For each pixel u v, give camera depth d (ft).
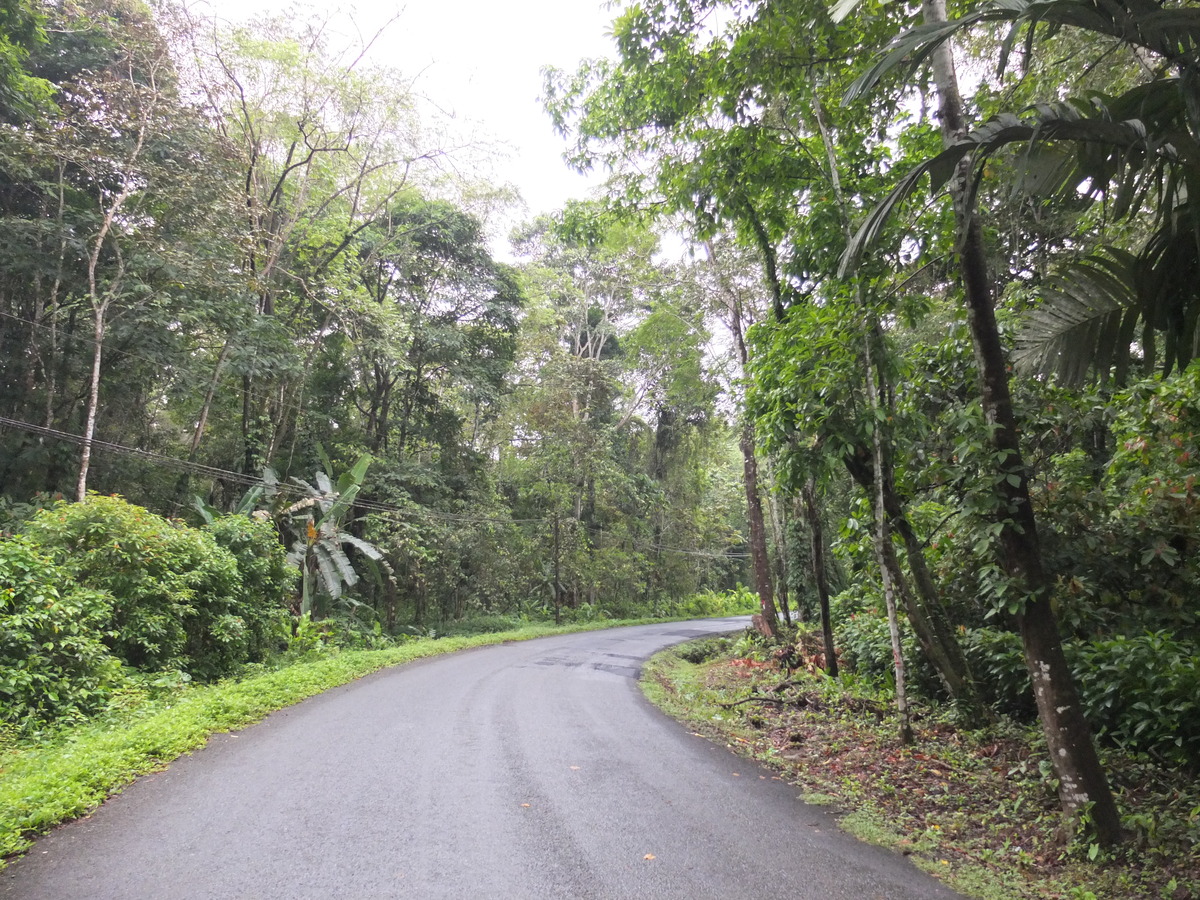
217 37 51.24
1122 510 23.62
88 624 28.48
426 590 78.13
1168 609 22.29
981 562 25.45
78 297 47.14
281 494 58.18
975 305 17.35
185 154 45.37
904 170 28.35
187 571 36.22
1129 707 18.99
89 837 14.16
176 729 22.29
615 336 118.73
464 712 28.43
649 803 17.19
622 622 101.09
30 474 49.14
